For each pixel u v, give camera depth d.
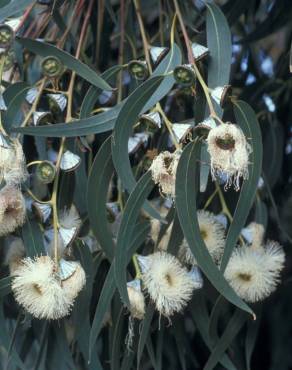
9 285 0.65
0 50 0.65
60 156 0.64
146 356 0.80
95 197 0.65
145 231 0.66
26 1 0.66
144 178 0.62
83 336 0.69
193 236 0.60
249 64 0.93
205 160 0.60
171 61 0.64
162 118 0.65
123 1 0.73
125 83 0.78
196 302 0.72
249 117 0.61
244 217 0.61
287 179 0.92
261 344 0.97
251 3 0.86
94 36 0.79
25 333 0.76
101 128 0.63
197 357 0.89
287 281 0.89
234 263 0.67
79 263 0.64
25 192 0.66
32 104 0.67
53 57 0.66
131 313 0.64
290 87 0.90
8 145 0.60
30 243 0.64
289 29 0.94
